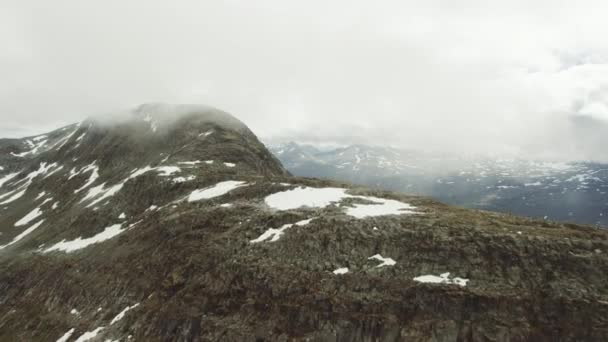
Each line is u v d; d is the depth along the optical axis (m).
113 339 46.25
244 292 42.25
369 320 34.78
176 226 58.50
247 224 51.66
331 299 37.38
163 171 84.38
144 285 51.53
